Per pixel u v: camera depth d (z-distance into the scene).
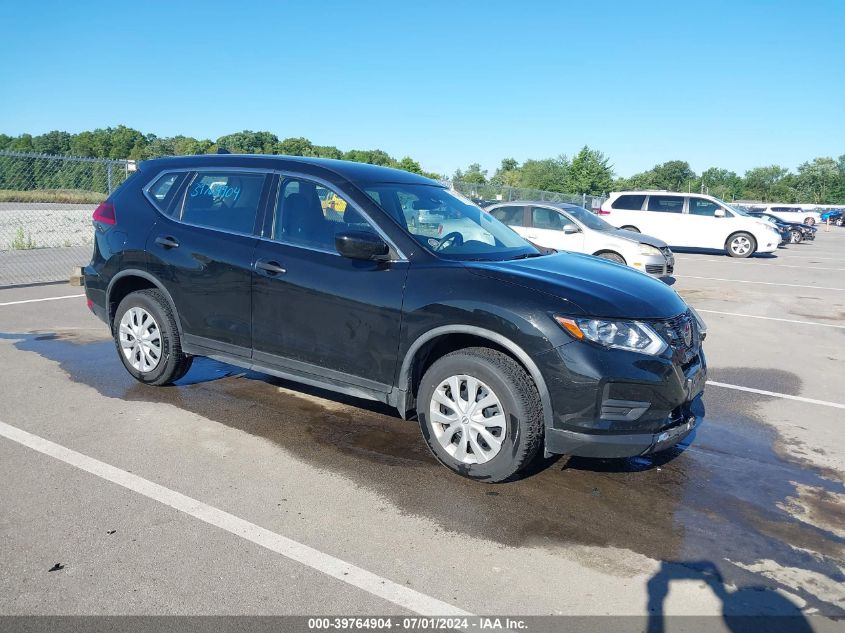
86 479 3.74
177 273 4.92
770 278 14.87
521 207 13.21
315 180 4.53
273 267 4.43
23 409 4.79
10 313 8.16
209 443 4.32
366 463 4.12
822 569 3.17
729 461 4.47
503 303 3.67
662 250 12.43
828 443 4.87
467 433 3.86
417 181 4.98
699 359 4.12
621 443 3.60
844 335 8.79
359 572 2.97
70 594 2.73
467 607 2.77
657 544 3.34
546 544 3.29
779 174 117.56
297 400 5.23
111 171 13.54
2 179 13.38
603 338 3.55
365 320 4.10
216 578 2.88
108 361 6.08
